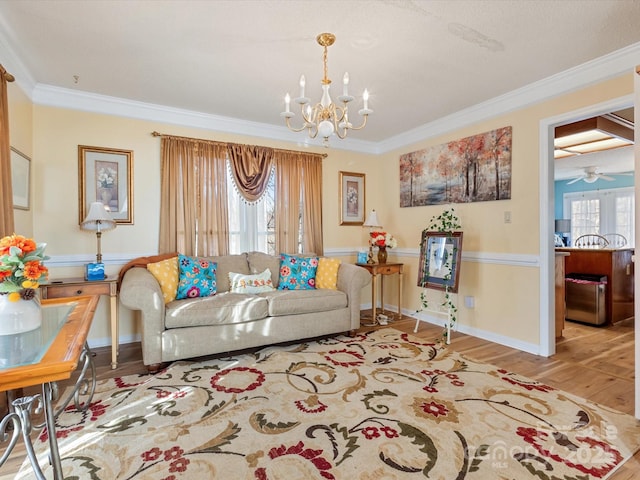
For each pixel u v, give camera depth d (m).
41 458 1.65
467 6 1.96
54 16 2.04
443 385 2.41
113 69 2.73
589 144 4.64
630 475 1.52
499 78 2.92
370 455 1.66
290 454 1.66
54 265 3.13
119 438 1.81
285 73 2.79
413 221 4.43
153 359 2.66
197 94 3.23
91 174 3.28
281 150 4.16
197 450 1.70
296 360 2.90
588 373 2.65
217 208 3.77
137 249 3.49
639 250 1.96
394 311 4.71
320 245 4.41
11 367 1.08
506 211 3.35
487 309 3.53
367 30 2.20
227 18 2.07
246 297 3.11
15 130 2.62
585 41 2.35
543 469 1.55
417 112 3.74
